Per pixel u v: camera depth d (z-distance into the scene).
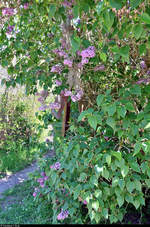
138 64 2.02
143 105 1.74
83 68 2.07
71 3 1.35
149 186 1.53
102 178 1.95
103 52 1.59
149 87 1.42
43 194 2.26
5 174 3.40
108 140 1.67
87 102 2.38
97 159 1.51
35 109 4.68
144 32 1.16
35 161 3.89
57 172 1.90
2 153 3.99
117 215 1.72
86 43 1.54
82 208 2.18
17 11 1.70
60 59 2.10
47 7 1.46
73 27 1.80
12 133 4.36
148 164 1.49
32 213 2.29
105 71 2.13
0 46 2.08
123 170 1.42
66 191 1.94
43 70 2.10
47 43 2.21
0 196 2.72
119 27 1.34
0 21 2.02
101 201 1.60
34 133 4.37
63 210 1.86
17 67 2.08
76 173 1.82
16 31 2.04
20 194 2.75
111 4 1.02
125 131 1.45
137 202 1.52
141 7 1.17
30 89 2.44
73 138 1.84
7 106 4.32
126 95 1.38
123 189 1.56
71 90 2.17
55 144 2.41
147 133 1.41
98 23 1.40
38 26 2.06
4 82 2.10
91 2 1.23
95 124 1.31
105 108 1.34
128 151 1.63
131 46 1.83
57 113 2.45
